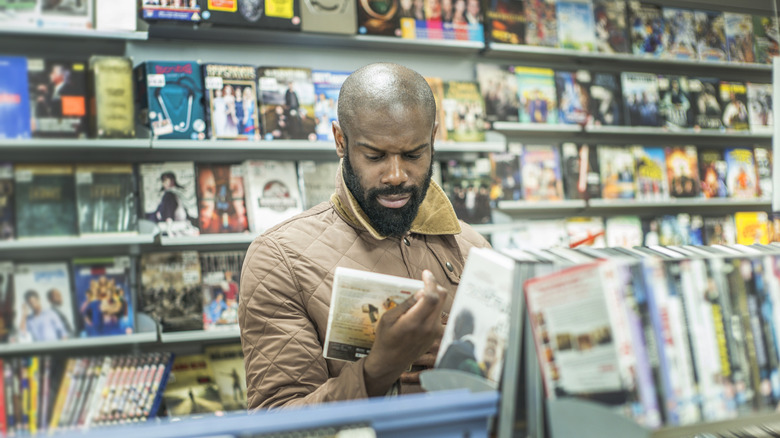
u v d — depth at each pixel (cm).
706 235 425
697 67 441
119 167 165
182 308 273
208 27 306
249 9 311
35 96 158
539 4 407
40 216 152
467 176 386
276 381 154
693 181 427
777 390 111
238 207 321
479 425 114
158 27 300
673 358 105
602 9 423
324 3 334
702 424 104
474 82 394
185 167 304
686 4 441
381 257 165
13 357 138
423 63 395
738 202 429
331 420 103
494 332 115
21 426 128
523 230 397
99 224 159
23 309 145
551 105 410
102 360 139
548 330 108
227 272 310
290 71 334
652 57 424
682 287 108
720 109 434
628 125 420
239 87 320
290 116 331
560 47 409
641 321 104
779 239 438
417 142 154
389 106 151
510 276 115
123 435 97
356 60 374
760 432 131
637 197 419
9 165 153
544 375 108
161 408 168
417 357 134
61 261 152
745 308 112
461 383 118
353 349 140
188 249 308
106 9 178
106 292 155
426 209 174
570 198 411
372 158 155
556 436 107
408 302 129
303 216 172
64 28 168
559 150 418
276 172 332
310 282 161
